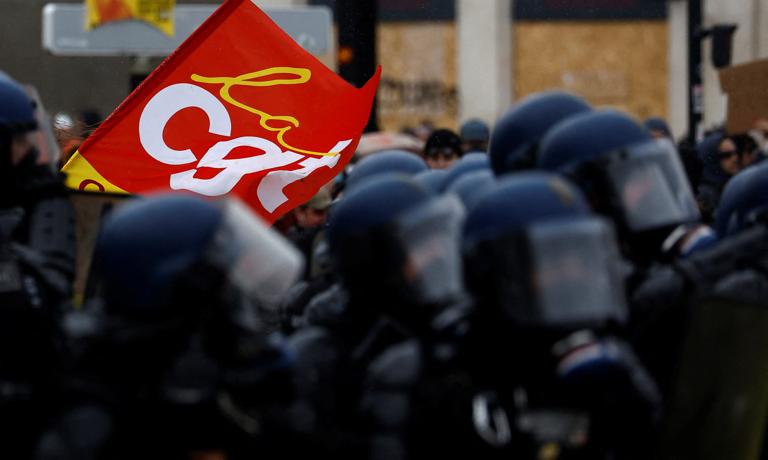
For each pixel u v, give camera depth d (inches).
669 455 249.6
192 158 398.3
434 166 632.4
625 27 1689.2
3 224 296.7
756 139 709.9
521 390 231.8
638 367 238.7
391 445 235.6
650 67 1692.9
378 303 254.1
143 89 398.3
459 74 1685.5
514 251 231.1
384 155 400.2
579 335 230.5
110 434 223.9
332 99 408.2
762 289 274.7
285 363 231.8
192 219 228.7
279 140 403.9
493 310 233.3
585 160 289.4
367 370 247.1
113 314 228.7
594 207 291.9
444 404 232.7
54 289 281.1
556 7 1683.1
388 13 1685.5
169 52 748.6
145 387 225.3
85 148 394.0
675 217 288.7
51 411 236.4
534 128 316.5
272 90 406.9
